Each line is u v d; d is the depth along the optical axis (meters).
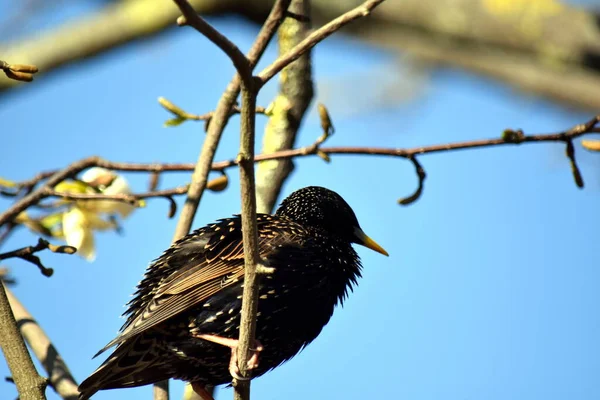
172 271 10.03
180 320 9.77
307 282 10.20
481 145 9.84
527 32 20.08
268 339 10.12
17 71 8.29
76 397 9.69
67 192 9.94
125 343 9.59
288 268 10.09
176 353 9.87
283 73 11.90
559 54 20.03
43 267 9.51
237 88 9.77
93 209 10.33
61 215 10.51
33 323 10.29
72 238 10.20
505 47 20.22
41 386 8.51
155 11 18.62
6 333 8.61
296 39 11.91
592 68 20.06
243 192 7.50
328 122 9.84
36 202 9.95
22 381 8.50
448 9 20.20
